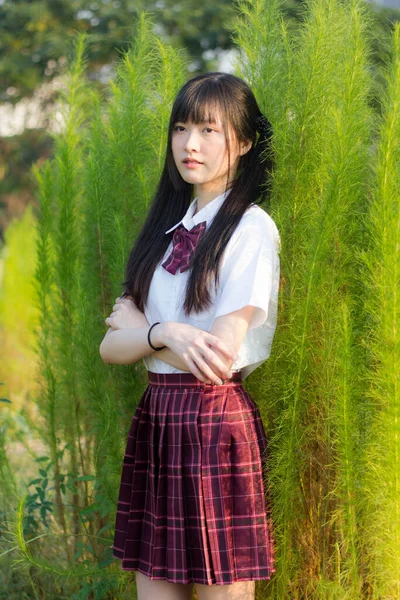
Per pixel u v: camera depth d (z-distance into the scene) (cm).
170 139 195
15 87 851
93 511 239
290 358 191
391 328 167
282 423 189
